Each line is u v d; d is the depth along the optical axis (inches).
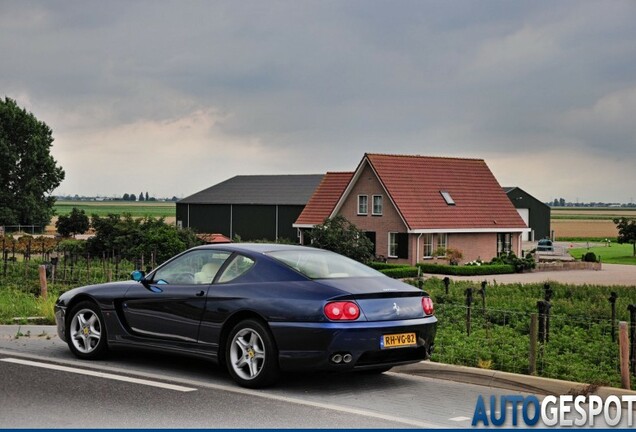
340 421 312.3
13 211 3356.3
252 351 369.1
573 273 1925.4
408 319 373.1
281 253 392.5
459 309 690.2
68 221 2886.3
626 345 379.9
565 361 467.8
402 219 2031.3
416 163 2199.8
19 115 3400.6
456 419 322.0
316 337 353.7
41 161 3432.6
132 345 415.8
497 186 2321.6
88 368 408.8
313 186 2999.5
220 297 382.6
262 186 3093.0
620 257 2628.0
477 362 437.1
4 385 366.0
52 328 566.9
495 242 2235.5
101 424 299.1
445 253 2037.4
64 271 962.1
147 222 1561.3
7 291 818.2
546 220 3159.5
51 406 326.6
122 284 428.8
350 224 1585.9
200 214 3026.6
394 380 398.9
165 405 332.2
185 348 394.9
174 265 414.3
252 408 330.3
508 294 1046.4
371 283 378.6
